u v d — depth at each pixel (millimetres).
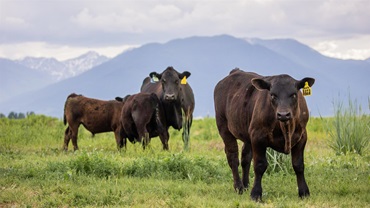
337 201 10727
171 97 21203
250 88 11742
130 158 17750
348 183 12734
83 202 11180
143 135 20531
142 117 20547
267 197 11438
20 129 26641
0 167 15242
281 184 12977
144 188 12375
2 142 23656
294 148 11109
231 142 12797
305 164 15609
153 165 14562
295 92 10562
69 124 21828
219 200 11164
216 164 15148
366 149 19172
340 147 19219
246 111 11578
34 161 17062
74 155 19422
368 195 11102
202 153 19812
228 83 12859
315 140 23438
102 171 14234
